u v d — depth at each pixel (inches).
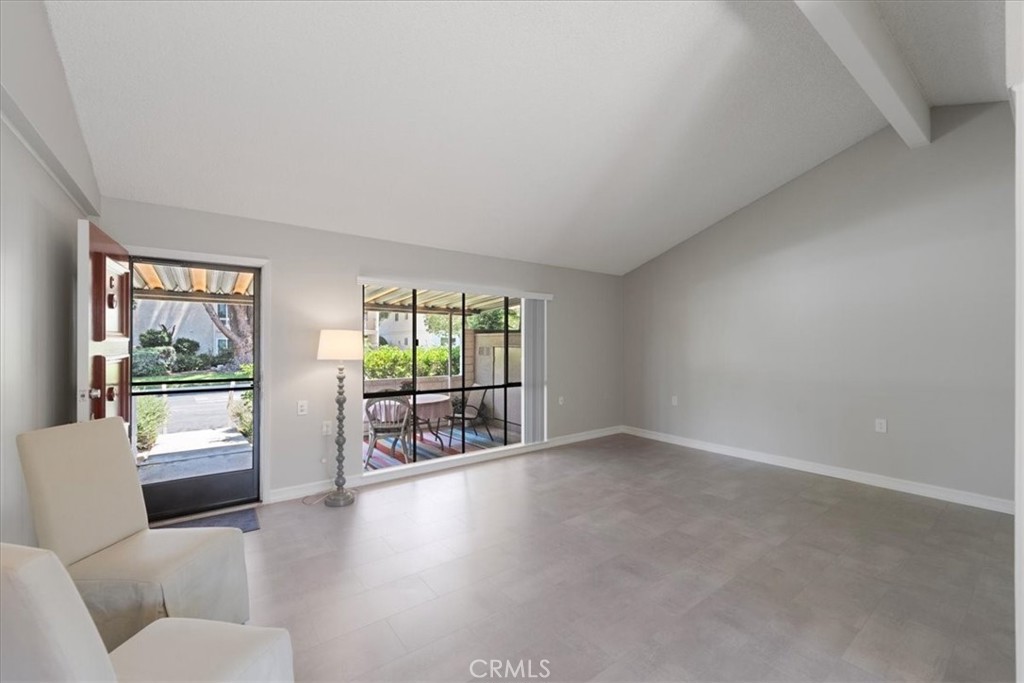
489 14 91.9
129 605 64.4
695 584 96.3
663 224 201.9
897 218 157.6
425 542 115.4
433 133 121.3
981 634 80.1
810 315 179.5
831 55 119.6
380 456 197.9
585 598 91.0
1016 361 45.3
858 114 149.2
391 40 93.3
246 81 96.5
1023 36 44.2
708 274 213.2
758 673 71.0
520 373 229.0
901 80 123.6
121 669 47.1
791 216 184.4
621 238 208.2
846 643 77.9
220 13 83.0
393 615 85.0
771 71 123.4
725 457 200.7
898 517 132.6
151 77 92.2
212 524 126.8
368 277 163.6
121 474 78.0
